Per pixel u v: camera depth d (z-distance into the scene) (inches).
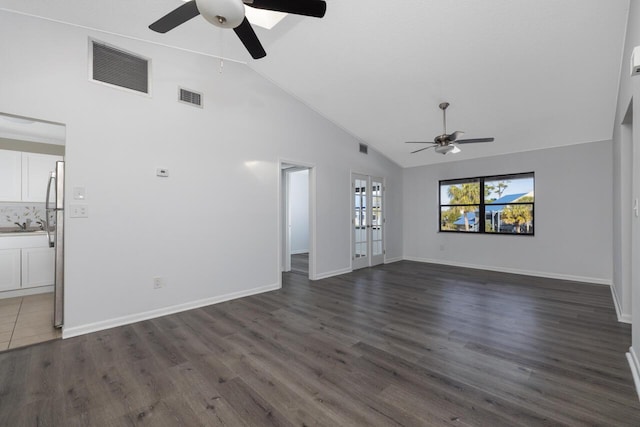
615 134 151.7
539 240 206.8
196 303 139.3
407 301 150.7
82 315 109.5
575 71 127.8
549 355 93.3
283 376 81.7
